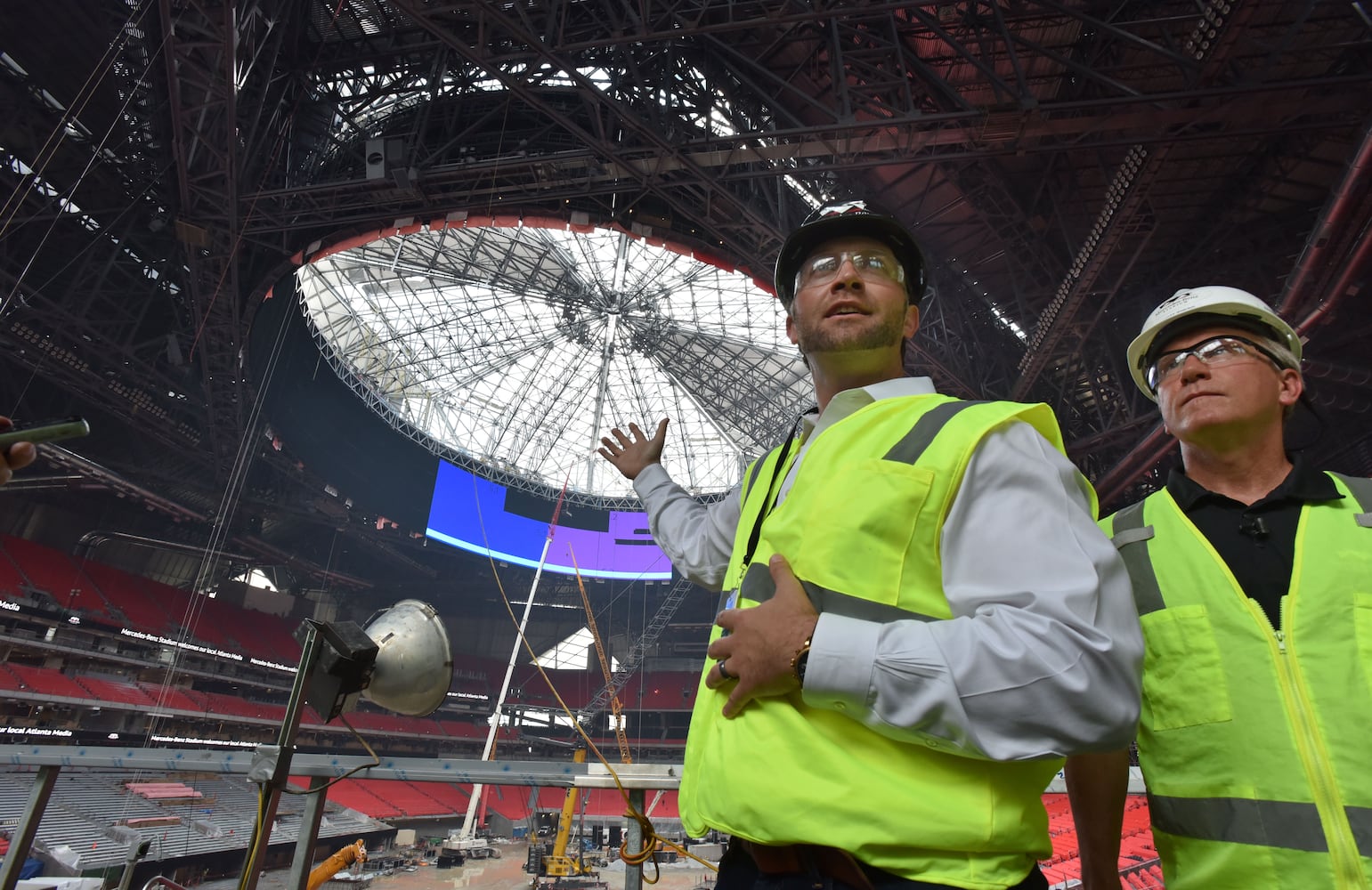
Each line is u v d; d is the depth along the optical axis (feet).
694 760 4.09
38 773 7.13
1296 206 55.93
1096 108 43.98
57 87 59.93
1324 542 4.96
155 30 48.14
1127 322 69.26
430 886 88.48
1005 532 3.51
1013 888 3.11
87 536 117.80
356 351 116.57
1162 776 5.09
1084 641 3.05
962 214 63.62
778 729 3.42
